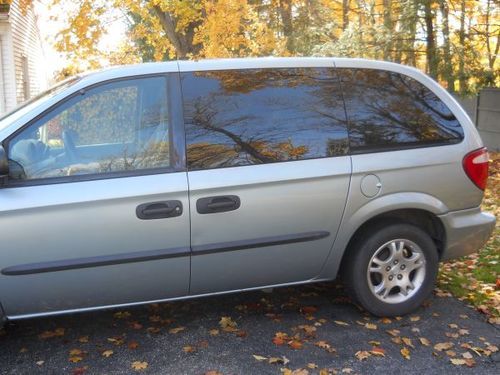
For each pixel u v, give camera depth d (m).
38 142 3.36
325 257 3.84
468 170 4.04
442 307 4.27
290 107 3.76
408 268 4.04
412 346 3.64
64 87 3.56
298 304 4.31
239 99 3.68
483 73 11.58
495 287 4.67
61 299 3.37
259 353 3.54
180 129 3.52
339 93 3.88
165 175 3.44
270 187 3.60
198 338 3.75
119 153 3.45
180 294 3.64
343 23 15.66
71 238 3.28
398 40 11.76
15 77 13.12
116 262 3.37
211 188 3.48
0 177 3.16
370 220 3.95
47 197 3.24
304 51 12.57
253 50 9.33
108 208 3.32
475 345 3.66
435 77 11.68
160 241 3.43
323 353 3.54
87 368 3.38
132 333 3.83
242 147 3.61
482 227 4.16
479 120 13.38
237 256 3.62
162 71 3.60
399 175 3.87
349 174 3.76
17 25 13.97
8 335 3.81
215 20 8.69
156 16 9.62
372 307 3.99
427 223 4.17
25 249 3.22
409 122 3.98
